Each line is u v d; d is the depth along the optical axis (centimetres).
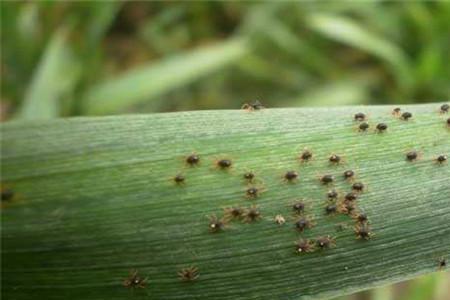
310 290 8
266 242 7
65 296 7
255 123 8
